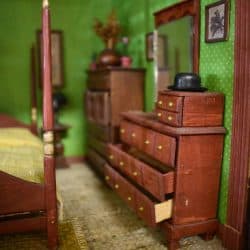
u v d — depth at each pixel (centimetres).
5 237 229
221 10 223
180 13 274
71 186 347
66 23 423
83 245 220
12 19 400
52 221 200
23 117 420
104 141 362
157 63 321
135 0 375
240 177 211
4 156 244
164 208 215
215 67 233
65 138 443
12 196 189
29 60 413
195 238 237
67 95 437
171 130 212
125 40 384
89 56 439
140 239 234
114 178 282
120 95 346
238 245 214
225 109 223
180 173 212
